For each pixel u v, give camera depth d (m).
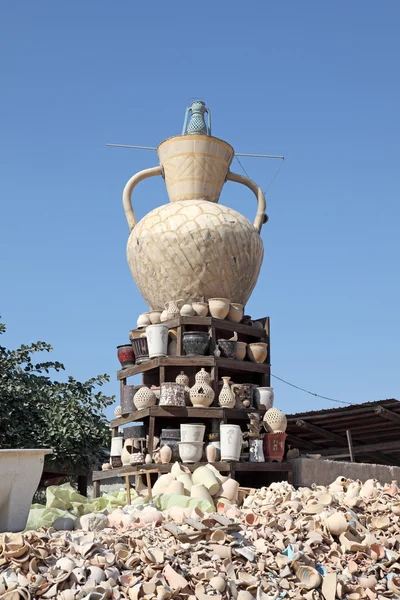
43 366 15.98
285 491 8.05
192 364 9.68
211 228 10.28
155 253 10.41
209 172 10.90
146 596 5.42
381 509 7.71
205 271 10.31
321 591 6.19
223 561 6.11
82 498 7.77
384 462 13.93
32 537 5.86
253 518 7.07
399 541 7.25
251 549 6.41
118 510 7.16
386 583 6.62
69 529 6.98
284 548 6.54
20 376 15.18
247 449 9.79
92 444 14.62
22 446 13.87
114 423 10.23
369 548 6.92
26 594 5.22
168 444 9.43
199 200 10.77
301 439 13.56
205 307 10.06
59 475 15.09
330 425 12.47
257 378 10.55
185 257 10.27
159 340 9.76
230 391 9.71
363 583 6.47
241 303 10.83
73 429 14.17
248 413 9.77
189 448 9.22
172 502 7.66
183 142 10.85
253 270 10.77
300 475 9.78
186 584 5.64
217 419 9.67
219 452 9.45
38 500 14.83
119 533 6.45
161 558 5.89
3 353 15.54
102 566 5.66
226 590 5.81
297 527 6.95
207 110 11.39
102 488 14.75
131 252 10.81
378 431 12.66
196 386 9.52
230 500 8.27
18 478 6.55
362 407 11.41
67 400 14.94
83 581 5.45
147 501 7.97
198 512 6.90
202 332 9.77
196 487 7.99
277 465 9.68
